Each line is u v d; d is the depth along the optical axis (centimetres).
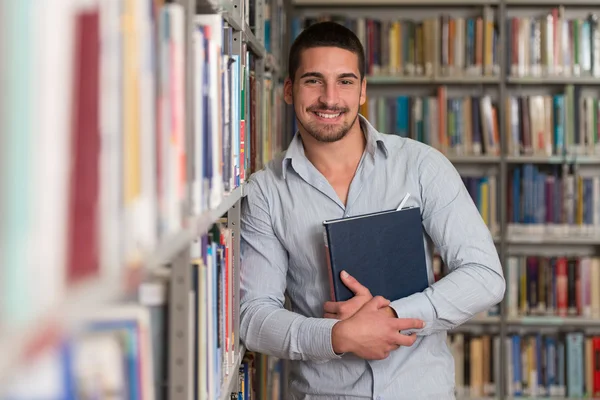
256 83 207
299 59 168
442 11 385
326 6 388
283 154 179
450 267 168
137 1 62
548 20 361
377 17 388
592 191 361
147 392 74
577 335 362
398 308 156
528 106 364
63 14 43
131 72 60
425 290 162
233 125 141
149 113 65
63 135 43
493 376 365
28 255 39
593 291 363
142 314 74
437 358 168
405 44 369
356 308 153
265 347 163
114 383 62
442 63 367
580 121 361
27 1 39
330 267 155
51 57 42
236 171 148
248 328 166
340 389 167
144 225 62
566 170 362
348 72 165
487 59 364
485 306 164
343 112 166
